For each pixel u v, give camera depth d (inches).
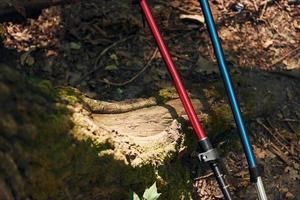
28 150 39.8
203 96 55.1
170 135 50.4
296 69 60.7
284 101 58.3
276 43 63.1
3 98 38.6
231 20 64.0
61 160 41.4
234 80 58.1
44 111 40.8
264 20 64.5
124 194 46.4
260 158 54.9
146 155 47.4
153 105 52.1
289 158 55.2
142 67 58.7
